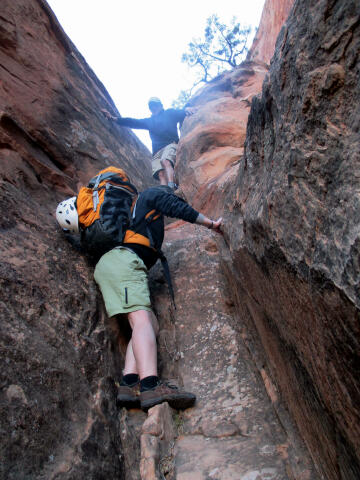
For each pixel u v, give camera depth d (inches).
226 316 93.7
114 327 83.9
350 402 33.3
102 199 88.5
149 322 78.0
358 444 33.7
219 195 136.5
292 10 44.3
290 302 45.8
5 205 83.8
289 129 42.9
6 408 48.3
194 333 90.9
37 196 103.2
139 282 82.0
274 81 48.1
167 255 119.0
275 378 68.6
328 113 34.5
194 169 167.0
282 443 60.8
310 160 37.1
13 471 44.4
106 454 57.6
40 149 127.0
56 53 186.5
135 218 89.1
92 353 71.2
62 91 161.8
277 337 59.1
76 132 157.6
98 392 65.8
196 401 74.1
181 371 82.5
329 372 37.3
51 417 53.5
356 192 29.1
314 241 35.5
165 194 91.5
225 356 83.4
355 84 31.0
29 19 163.3
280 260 45.3
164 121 199.3
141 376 71.9
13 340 56.6
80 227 89.0
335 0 32.8
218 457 60.4
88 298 82.0
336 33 32.8
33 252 78.7
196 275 108.4
